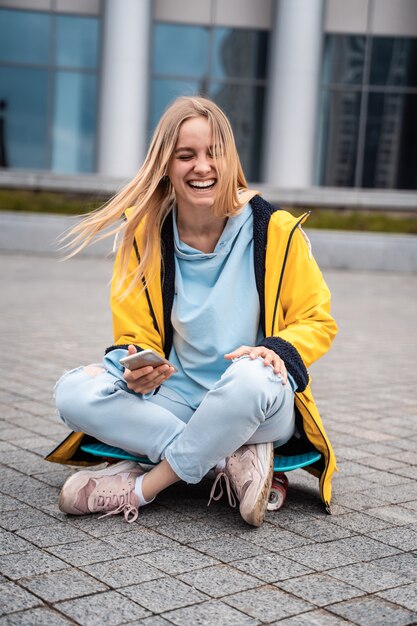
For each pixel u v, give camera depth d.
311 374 5.64
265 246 2.73
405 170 19.59
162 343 2.82
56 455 2.89
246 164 19.62
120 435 2.66
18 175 16.83
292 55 18.19
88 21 19.11
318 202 16.62
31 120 19.36
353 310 9.55
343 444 3.78
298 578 2.23
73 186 16.78
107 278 11.87
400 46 19.28
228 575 2.23
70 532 2.53
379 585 2.20
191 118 2.62
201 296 2.75
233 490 2.72
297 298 2.72
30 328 7.17
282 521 2.70
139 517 2.69
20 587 2.11
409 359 6.43
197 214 2.71
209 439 2.54
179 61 19.36
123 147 18.33
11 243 15.10
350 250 14.84
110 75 18.23
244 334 2.74
